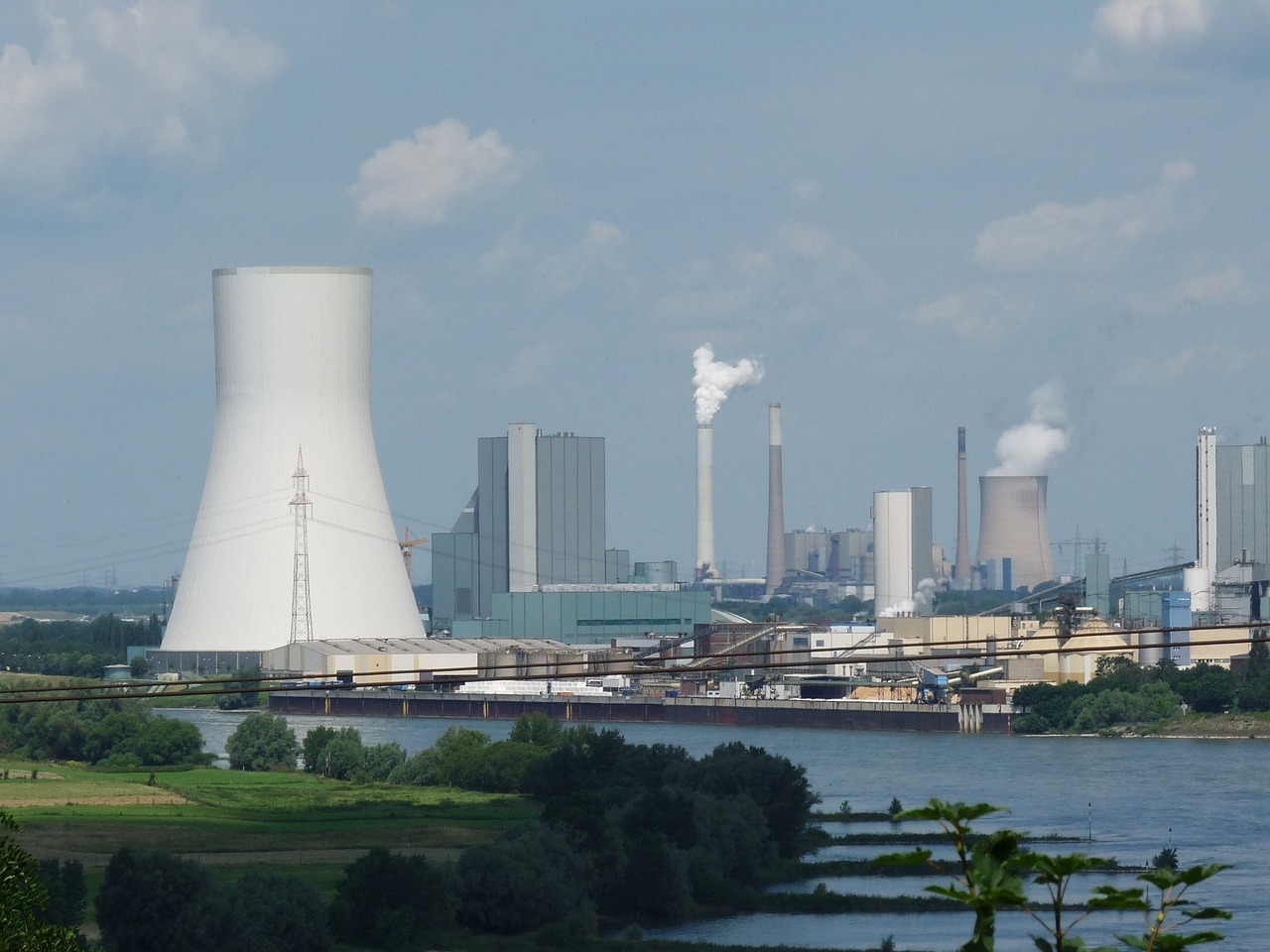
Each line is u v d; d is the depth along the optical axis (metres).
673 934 118.62
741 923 122.88
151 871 105.44
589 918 119.25
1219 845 153.75
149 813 171.62
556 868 121.06
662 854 125.75
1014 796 192.00
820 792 197.38
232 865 137.62
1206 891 128.88
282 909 108.62
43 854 142.00
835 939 116.31
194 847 147.88
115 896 104.69
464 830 159.12
